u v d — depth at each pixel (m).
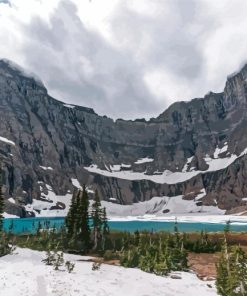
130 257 57.25
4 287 28.89
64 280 33.31
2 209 70.38
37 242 80.00
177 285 39.31
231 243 106.25
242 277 30.67
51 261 44.34
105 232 101.38
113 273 41.91
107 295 29.67
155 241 100.69
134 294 31.59
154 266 48.84
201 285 41.19
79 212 92.00
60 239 84.38
